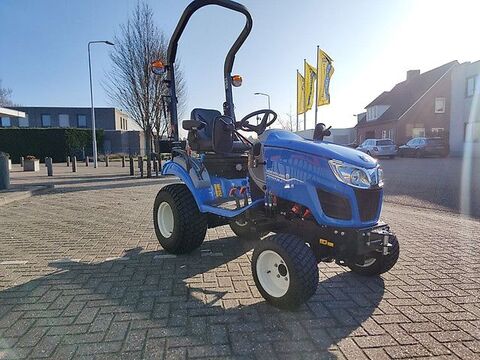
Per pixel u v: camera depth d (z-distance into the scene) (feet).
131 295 10.41
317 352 7.69
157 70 15.02
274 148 10.77
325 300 10.15
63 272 12.24
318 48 51.78
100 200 28.04
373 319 9.09
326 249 10.05
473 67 80.33
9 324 8.78
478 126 79.51
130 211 23.34
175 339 8.14
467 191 30.40
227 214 11.68
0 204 25.62
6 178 31.71
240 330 8.54
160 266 12.85
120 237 16.83
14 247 15.21
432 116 101.71
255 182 11.74
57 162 105.50
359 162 9.59
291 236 9.74
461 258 13.65
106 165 77.51
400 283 11.34
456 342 8.07
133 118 56.24
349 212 9.40
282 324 8.83
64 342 8.00
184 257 13.85
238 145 13.85
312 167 9.77
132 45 52.90
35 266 12.84
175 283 11.30
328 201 9.61
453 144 86.74
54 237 16.83
